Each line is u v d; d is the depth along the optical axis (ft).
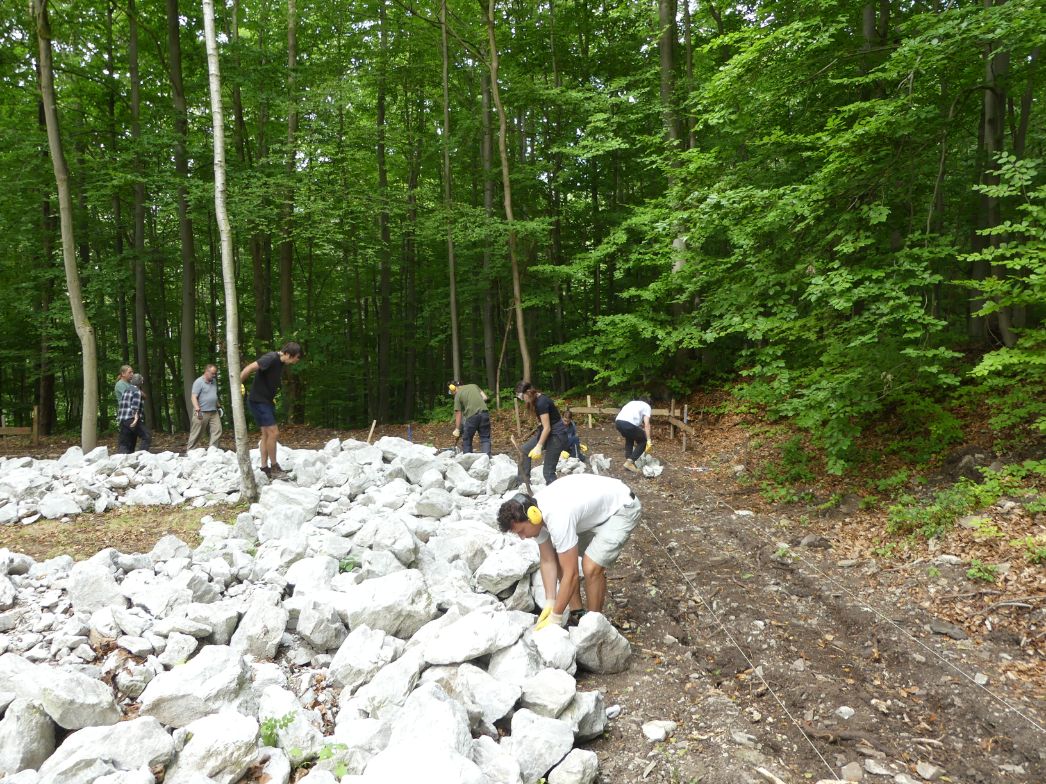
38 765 8.39
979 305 28.99
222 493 21.09
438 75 50.44
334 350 59.31
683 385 42.34
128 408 30.09
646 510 23.07
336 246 47.06
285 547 15.05
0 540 16.98
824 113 26.37
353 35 49.98
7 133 41.42
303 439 41.29
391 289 70.03
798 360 27.61
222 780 8.20
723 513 22.58
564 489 12.55
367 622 12.12
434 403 73.87
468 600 12.75
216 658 9.89
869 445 24.82
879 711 11.02
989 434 21.34
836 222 21.85
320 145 42.98
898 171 20.86
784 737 10.30
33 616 12.05
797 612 14.93
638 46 50.62
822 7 24.61
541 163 50.80
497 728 10.06
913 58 18.94
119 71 49.96
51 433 54.29
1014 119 33.81
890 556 17.26
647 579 16.83
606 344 41.83
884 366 20.54
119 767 8.02
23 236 44.88
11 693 9.21
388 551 14.66
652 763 9.57
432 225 43.42
